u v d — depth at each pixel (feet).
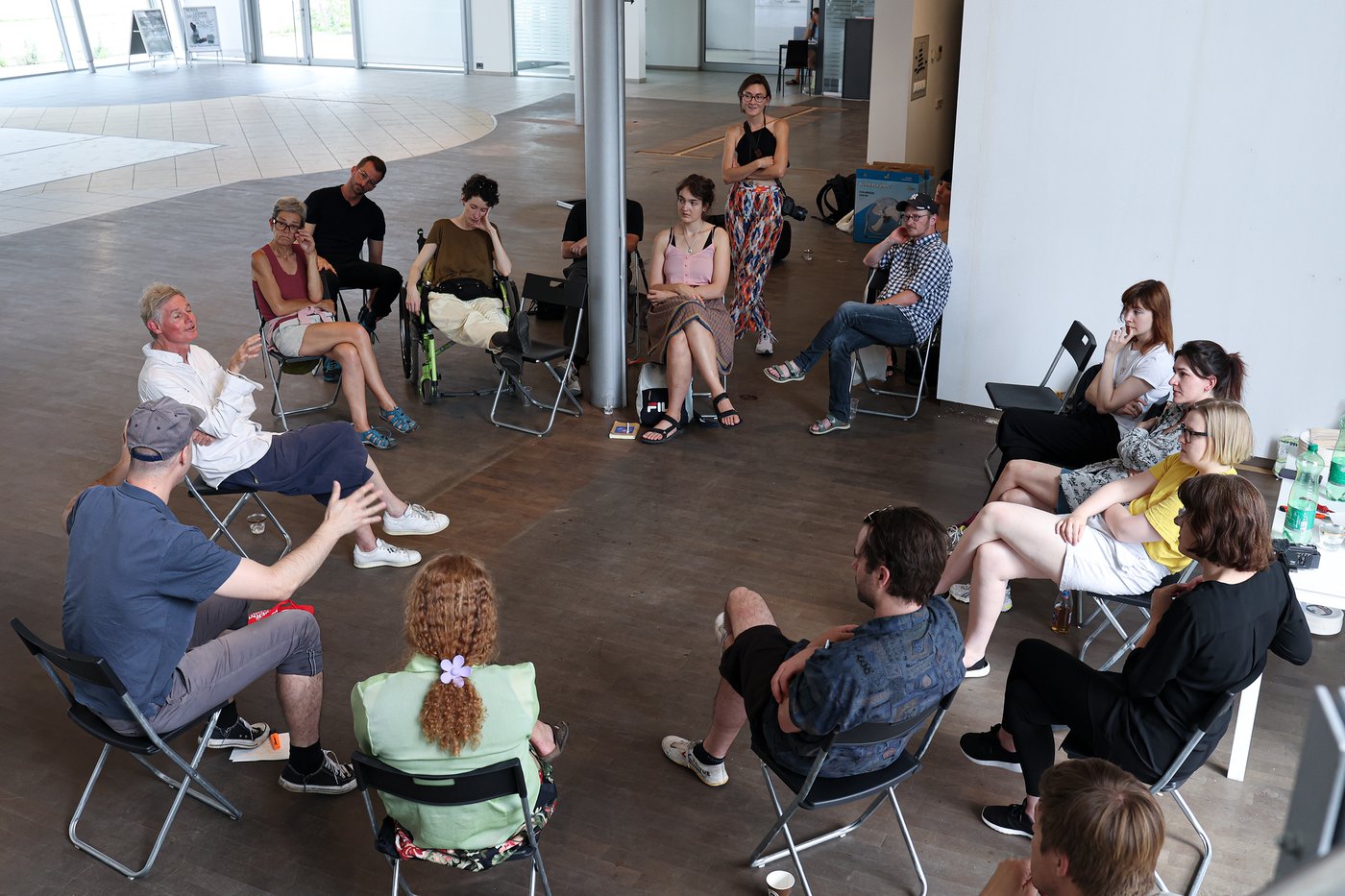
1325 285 17.83
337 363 23.27
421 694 8.84
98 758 12.30
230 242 33.91
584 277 21.15
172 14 79.61
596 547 16.78
